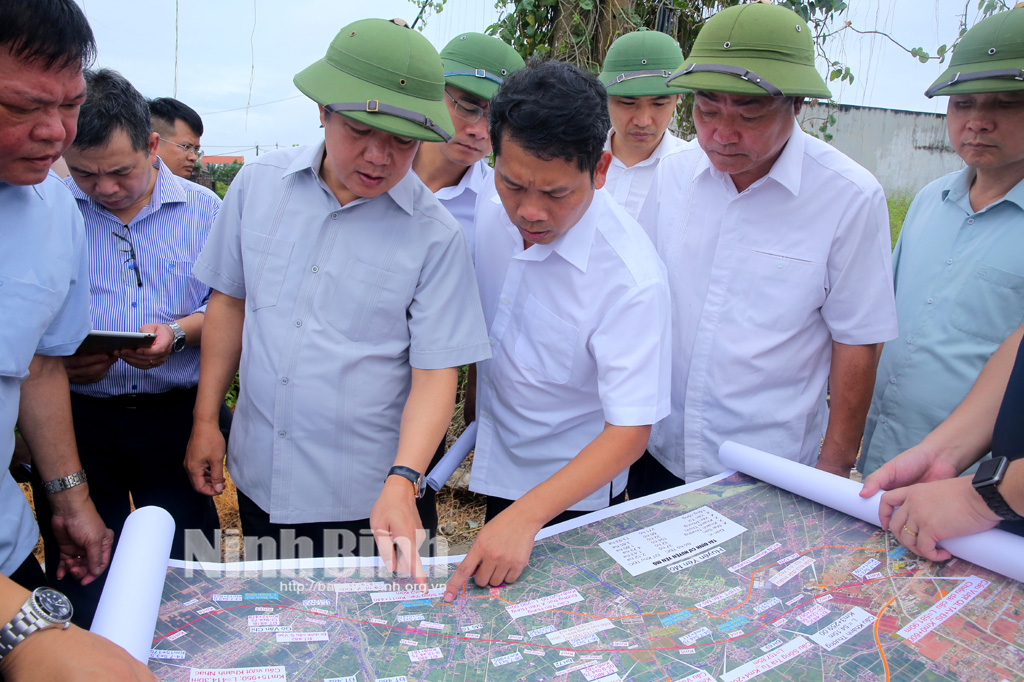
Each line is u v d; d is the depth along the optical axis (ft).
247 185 5.79
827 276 6.09
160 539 4.19
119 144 6.38
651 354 5.02
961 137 6.38
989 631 4.00
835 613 4.13
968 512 4.33
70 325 5.37
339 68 4.75
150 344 6.16
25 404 5.41
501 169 4.71
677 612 4.12
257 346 5.63
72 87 4.01
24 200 4.62
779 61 5.31
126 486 7.78
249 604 4.06
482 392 6.48
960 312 6.68
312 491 5.72
